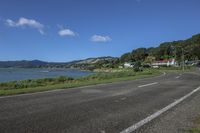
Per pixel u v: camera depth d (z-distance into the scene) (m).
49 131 6.96
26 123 7.71
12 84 24.42
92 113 9.43
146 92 16.61
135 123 8.09
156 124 8.04
